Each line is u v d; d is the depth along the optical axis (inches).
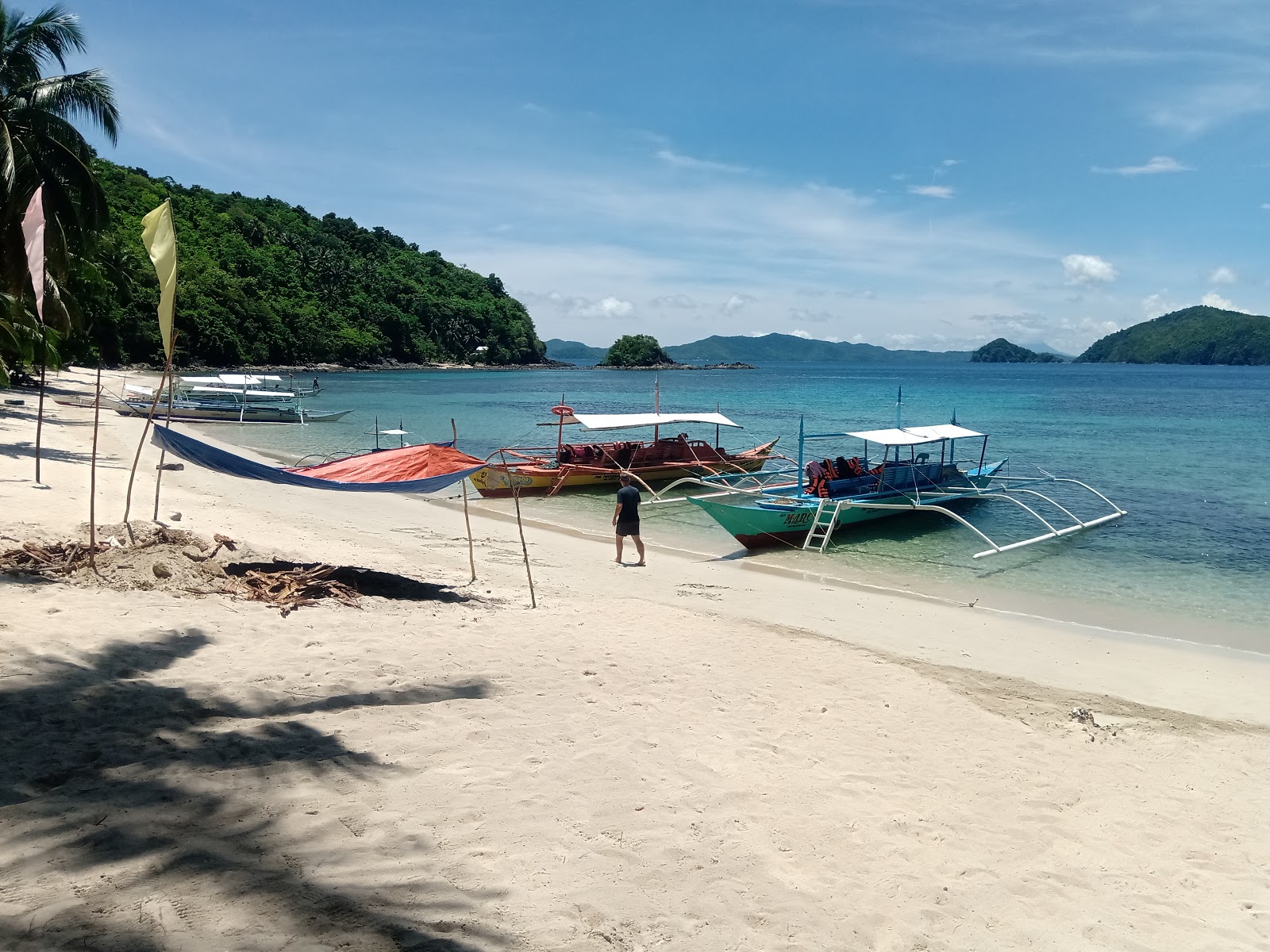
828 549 679.1
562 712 270.7
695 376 6550.2
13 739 199.0
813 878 185.2
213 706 239.6
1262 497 940.0
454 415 2127.2
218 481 852.0
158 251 337.1
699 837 196.9
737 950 153.9
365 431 1574.8
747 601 498.0
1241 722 329.1
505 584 483.8
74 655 263.0
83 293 1357.0
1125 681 378.6
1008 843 213.6
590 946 146.4
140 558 388.8
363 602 388.8
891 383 5083.7
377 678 282.7
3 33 817.5
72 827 159.8
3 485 589.0
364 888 152.3
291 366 4736.7
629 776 226.1
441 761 220.1
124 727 215.6
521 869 170.1
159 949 123.2
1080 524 764.6
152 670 262.2
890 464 841.5
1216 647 437.1
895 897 181.9
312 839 168.7
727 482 1053.8
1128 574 600.4
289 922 136.3
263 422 1678.2
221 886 144.6
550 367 7741.1
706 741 259.4
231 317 4210.1
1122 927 179.8
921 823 219.1
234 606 351.3
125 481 725.9
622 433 1782.7
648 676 320.5
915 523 789.9
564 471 942.4
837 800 227.0
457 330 6496.1
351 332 5310.0
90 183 840.3
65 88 831.1
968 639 438.6
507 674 303.7
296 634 323.3
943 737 284.2
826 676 342.3
